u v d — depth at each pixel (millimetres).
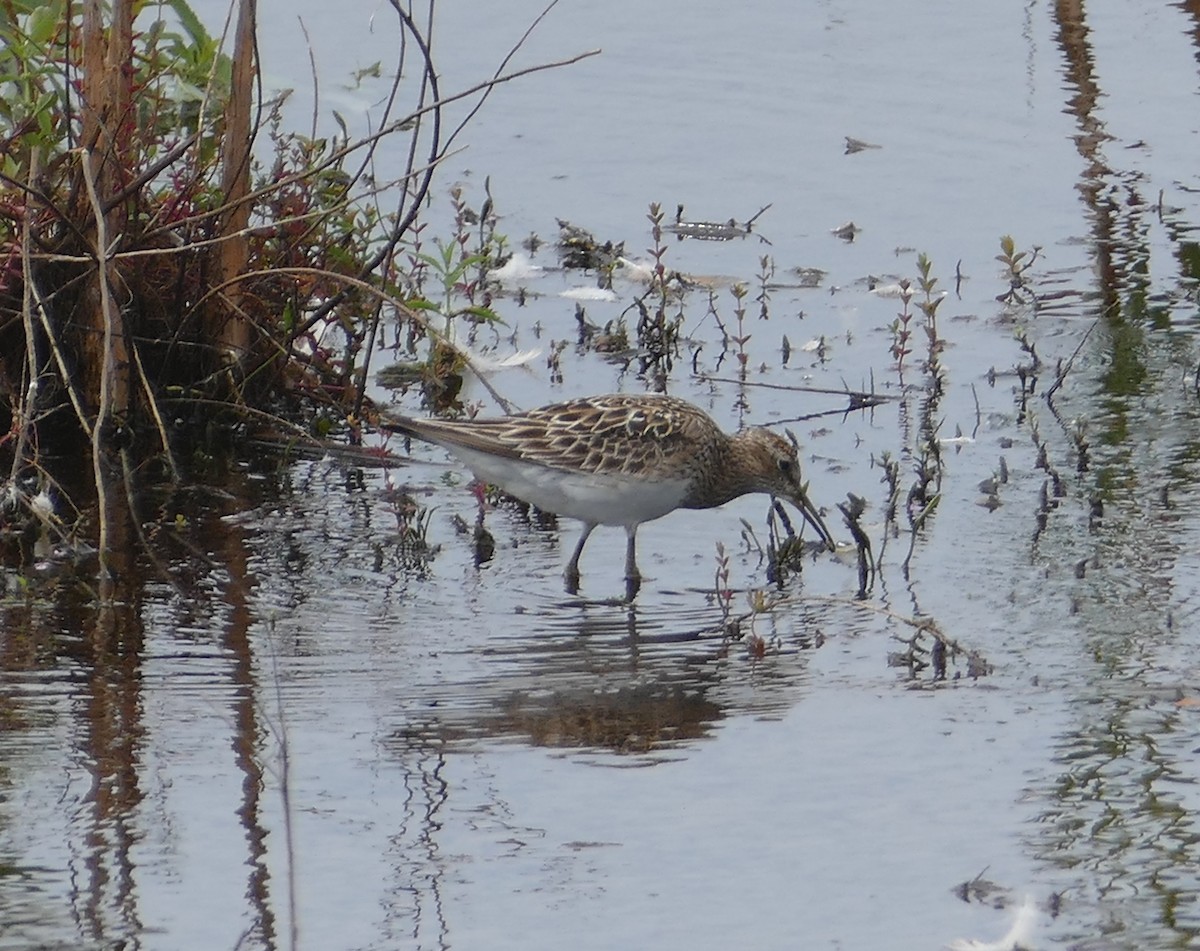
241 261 14148
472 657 11023
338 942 8180
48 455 13719
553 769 9711
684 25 23297
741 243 18016
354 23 21688
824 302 16828
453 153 14492
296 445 14164
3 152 13375
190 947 8133
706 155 19875
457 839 9031
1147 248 17625
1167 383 15078
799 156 19906
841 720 10242
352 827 9117
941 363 15617
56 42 14164
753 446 12766
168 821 9141
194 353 14328
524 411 13148
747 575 12273
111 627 11273
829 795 9445
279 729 10016
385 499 13383
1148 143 19984
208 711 10281
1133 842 8984
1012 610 11531
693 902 8531
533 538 12945
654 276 16922
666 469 12336
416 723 10172
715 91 21531
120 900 8477
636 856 8898
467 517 13211
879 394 15078
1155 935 8234
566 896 8555
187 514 12984
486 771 9688
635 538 12727
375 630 11344
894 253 17734
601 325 16406
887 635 11305
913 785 9531
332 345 15602
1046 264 17375
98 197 13195
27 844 8906
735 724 10203
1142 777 9570
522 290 17062
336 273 13875
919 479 13328
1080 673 10703
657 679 10742
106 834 9016
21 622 11297
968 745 9938
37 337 13805
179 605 11594
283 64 20328
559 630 11422
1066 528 12680
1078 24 23328
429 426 12516
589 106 21031
